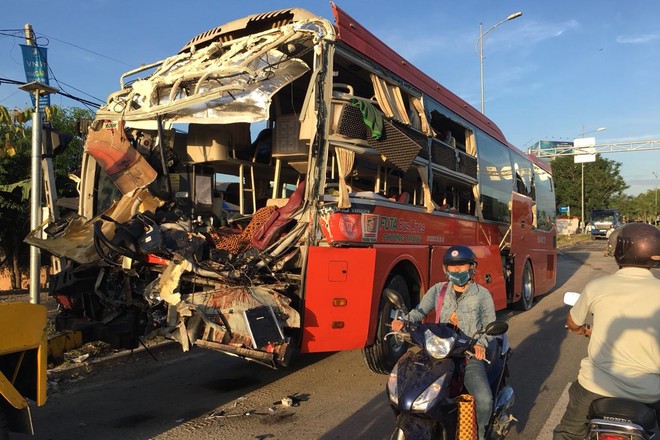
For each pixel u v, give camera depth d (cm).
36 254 683
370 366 642
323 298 548
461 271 396
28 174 1217
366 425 500
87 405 558
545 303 1310
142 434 479
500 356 410
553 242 1477
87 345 744
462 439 338
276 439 467
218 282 532
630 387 292
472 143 960
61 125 1316
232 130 765
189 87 643
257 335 481
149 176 658
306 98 562
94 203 725
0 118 934
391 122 660
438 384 324
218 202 784
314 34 563
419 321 409
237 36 672
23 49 1009
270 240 564
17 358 379
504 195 1109
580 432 317
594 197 6184
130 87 721
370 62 642
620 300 302
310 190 557
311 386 623
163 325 525
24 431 368
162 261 552
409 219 700
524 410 545
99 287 600
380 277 614
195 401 570
